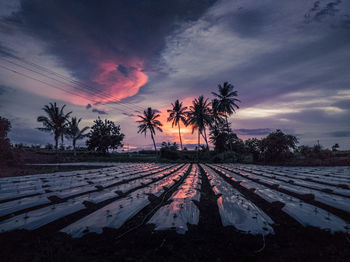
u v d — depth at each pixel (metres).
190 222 3.64
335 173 12.67
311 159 25.45
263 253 2.72
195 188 7.06
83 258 2.52
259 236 3.17
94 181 9.55
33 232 3.43
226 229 3.54
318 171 14.31
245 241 3.06
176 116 43.66
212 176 11.76
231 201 4.95
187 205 4.58
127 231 3.48
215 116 40.34
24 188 7.27
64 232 3.25
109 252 2.74
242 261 2.54
